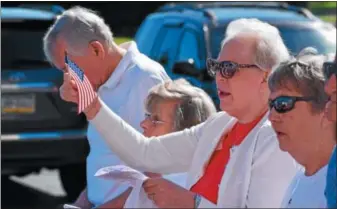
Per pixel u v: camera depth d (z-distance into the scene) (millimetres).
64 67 11617
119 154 10195
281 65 8258
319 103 8070
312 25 25406
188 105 10750
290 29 25016
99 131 10047
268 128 8727
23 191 26391
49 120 22969
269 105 8383
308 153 8250
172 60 25016
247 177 8641
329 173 7992
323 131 8117
